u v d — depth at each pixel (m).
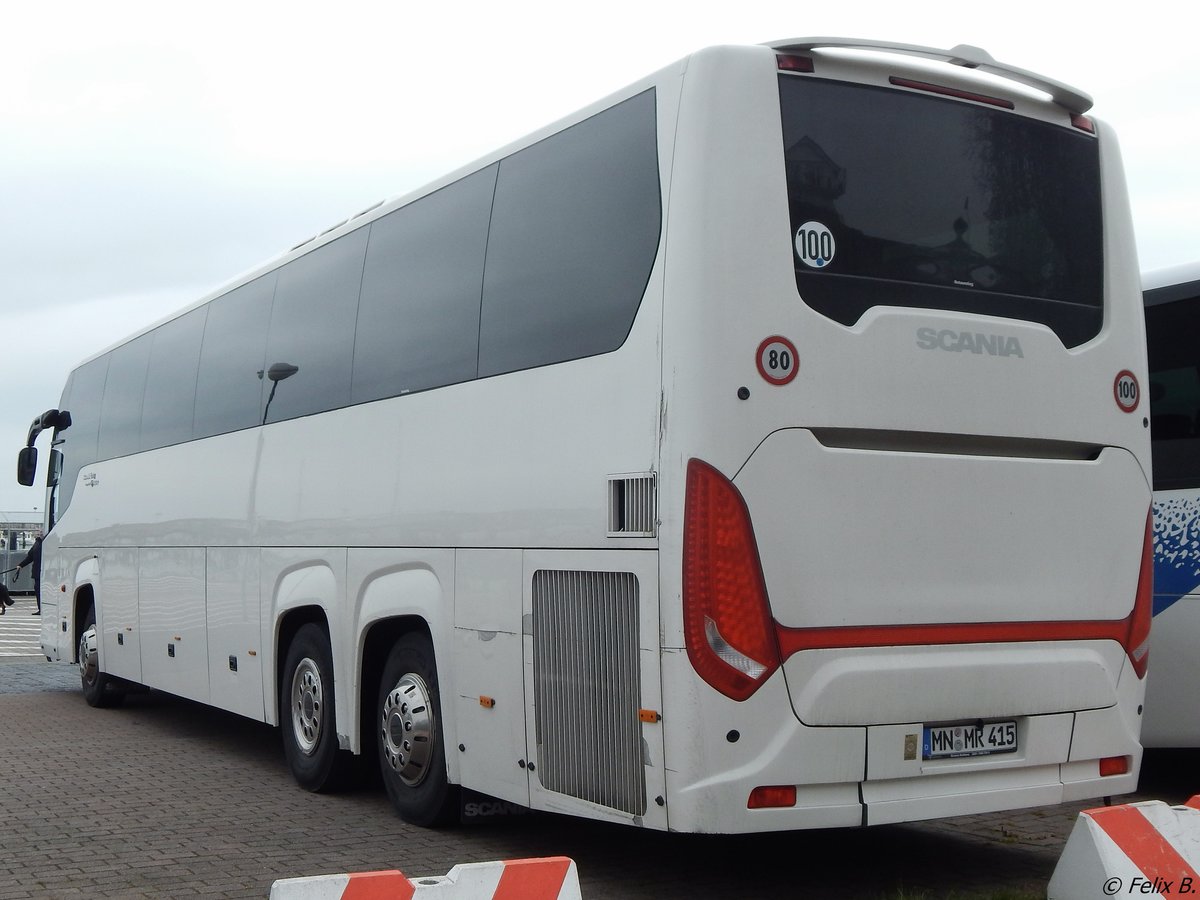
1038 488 6.09
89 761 10.63
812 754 5.41
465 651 6.89
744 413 5.42
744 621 5.35
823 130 5.81
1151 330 8.62
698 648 5.33
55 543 16.09
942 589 5.77
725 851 7.10
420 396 7.54
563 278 6.33
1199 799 5.40
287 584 9.26
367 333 8.33
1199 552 8.13
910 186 5.98
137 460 13.10
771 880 6.45
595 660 5.85
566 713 6.05
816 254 5.68
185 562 11.48
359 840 7.38
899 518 5.70
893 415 5.73
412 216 7.96
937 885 6.33
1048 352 6.21
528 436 6.45
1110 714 6.22
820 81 5.86
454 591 7.02
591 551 5.89
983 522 5.91
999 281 6.16
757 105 5.66
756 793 5.33
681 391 5.45
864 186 5.86
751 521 5.39
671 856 6.98
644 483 5.60
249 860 6.93
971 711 5.77
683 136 5.65
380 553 7.86
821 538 5.52
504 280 6.83
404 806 7.72
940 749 5.70
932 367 5.85
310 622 9.09
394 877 4.32
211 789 9.21
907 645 5.67
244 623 10.03
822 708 5.44
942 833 7.59
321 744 8.77
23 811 8.38
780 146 5.68
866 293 5.76
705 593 5.33
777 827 5.35
